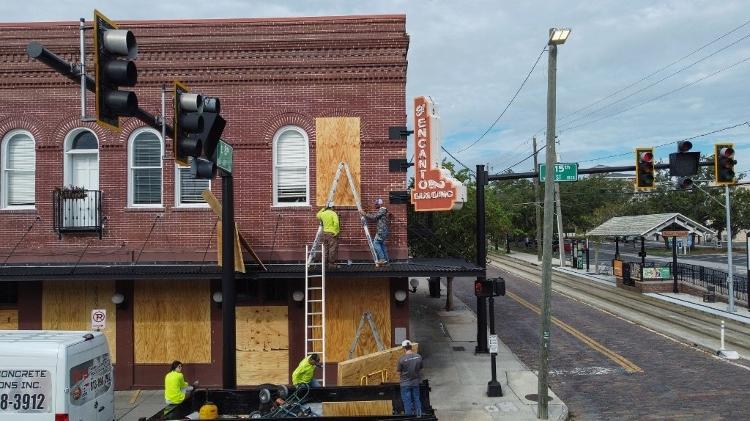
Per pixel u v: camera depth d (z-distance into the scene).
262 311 16.16
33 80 16.27
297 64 16.28
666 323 24.94
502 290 14.94
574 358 19.08
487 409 13.91
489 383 15.08
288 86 16.34
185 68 16.27
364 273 14.84
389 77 16.33
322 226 15.03
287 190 16.45
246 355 16.09
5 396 10.03
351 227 16.19
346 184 16.17
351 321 16.09
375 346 16.03
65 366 10.11
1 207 16.30
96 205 16.12
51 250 16.14
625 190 82.50
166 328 16.09
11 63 16.30
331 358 16.03
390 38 16.31
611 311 28.12
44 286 16.12
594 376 16.88
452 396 14.98
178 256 16.08
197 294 16.12
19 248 16.11
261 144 16.25
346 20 16.36
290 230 16.20
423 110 15.86
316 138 16.22
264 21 16.34
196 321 16.09
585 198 79.81
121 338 16.08
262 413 10.36
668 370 17.30
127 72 6.70
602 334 22.77
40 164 16.23
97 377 11.17
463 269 15.09
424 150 15.84
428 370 17.70
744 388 15.24
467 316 27.39
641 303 30.78
